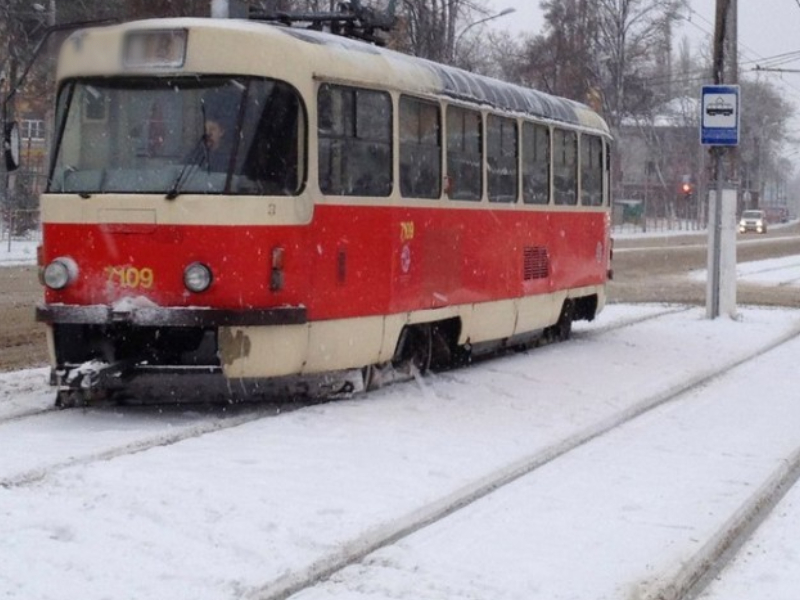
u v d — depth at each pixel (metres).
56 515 6.91
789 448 9.62
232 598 5.77
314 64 10.43
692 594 6.19
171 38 10.16
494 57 65.12
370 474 8.25
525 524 7.22
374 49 11.69
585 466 8.84
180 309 9.78
